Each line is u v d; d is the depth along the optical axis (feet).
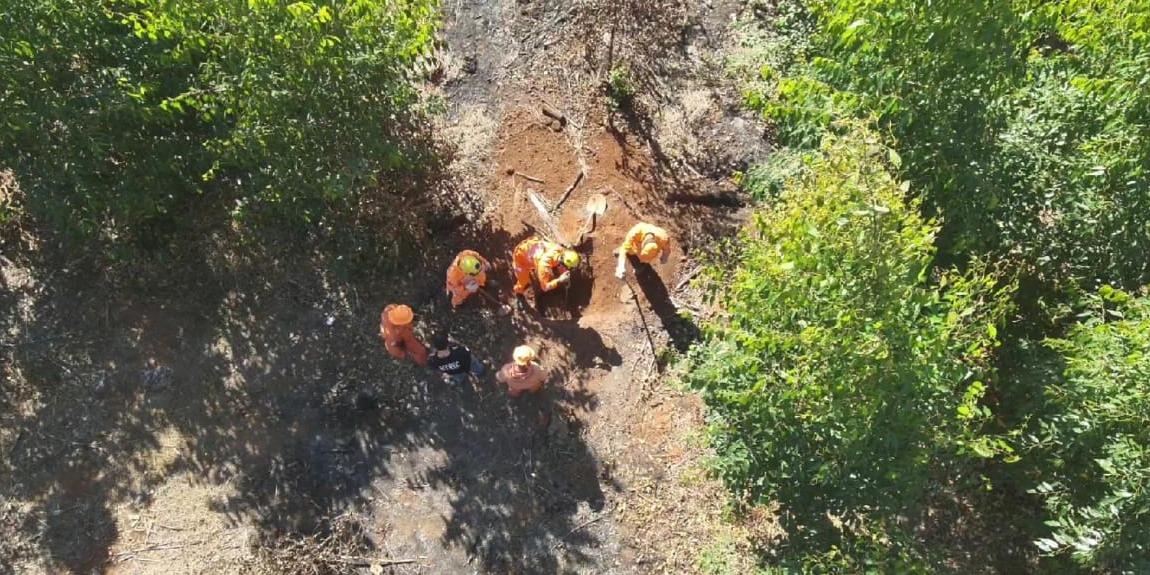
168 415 29.53
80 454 28.96
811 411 18.72
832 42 22.35
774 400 19.34
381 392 29.94
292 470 28.86
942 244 23.90
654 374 30.37
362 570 27.73
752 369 19.21
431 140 29.09
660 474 29.07
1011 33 19.48
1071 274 23.61
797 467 20.56
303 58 22.25
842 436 18.65
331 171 25.35
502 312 31.01
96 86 23.72
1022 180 21.95
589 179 32.68
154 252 31.14
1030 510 28.30
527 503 28.68
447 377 30.09
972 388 18.12
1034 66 21.68
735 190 32.71
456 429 29.60
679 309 31.07
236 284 31.17
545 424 29.68
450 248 31.71
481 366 29.81
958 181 21.70
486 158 32.65
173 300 30.89
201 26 22.82
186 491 28.63
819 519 21.89
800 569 21.57
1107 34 19.94
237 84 22.99
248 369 30.17
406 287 31.32
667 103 33.86
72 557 27.76
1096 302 21.40
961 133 21.25
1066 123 21.52
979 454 18.92
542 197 32.35
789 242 17.52
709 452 28.99
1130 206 21.40
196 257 31.32
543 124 33.27
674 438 29.55
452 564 27.96
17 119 22.90
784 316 18.48
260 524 28.19
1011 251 23.72
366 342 30.55
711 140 33.30
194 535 28.07
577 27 34.78
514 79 34.01
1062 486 22.29
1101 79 20.20
